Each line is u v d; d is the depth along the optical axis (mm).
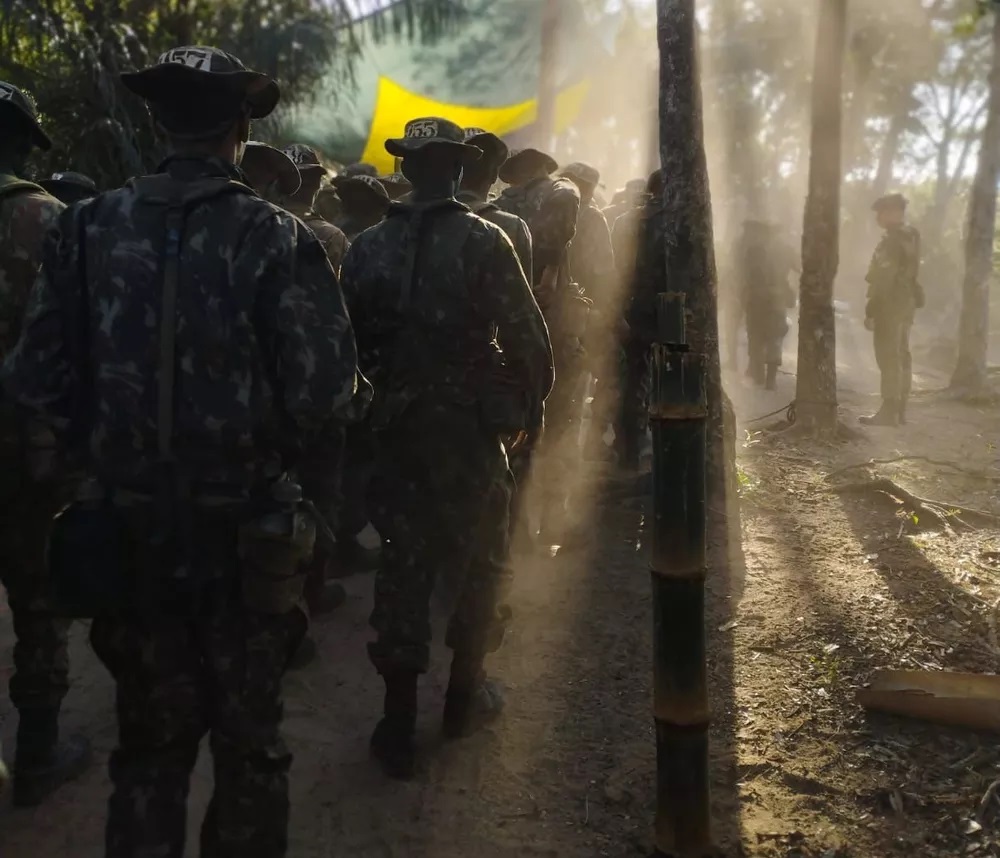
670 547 2389
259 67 7969
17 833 2691
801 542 4906
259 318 1986
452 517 2898
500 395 2873
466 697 3135
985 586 4246
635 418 6070
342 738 3197
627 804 2793
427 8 8719
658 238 5793
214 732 2102
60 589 1951
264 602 1996
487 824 2725
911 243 8188
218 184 2012
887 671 3252
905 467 6523
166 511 1965
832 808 2752
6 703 3416
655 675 2461
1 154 2727
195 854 2557
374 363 2953
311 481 2332
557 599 4281
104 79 7148
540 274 4543
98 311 1979
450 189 2957
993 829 2633
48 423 2049
